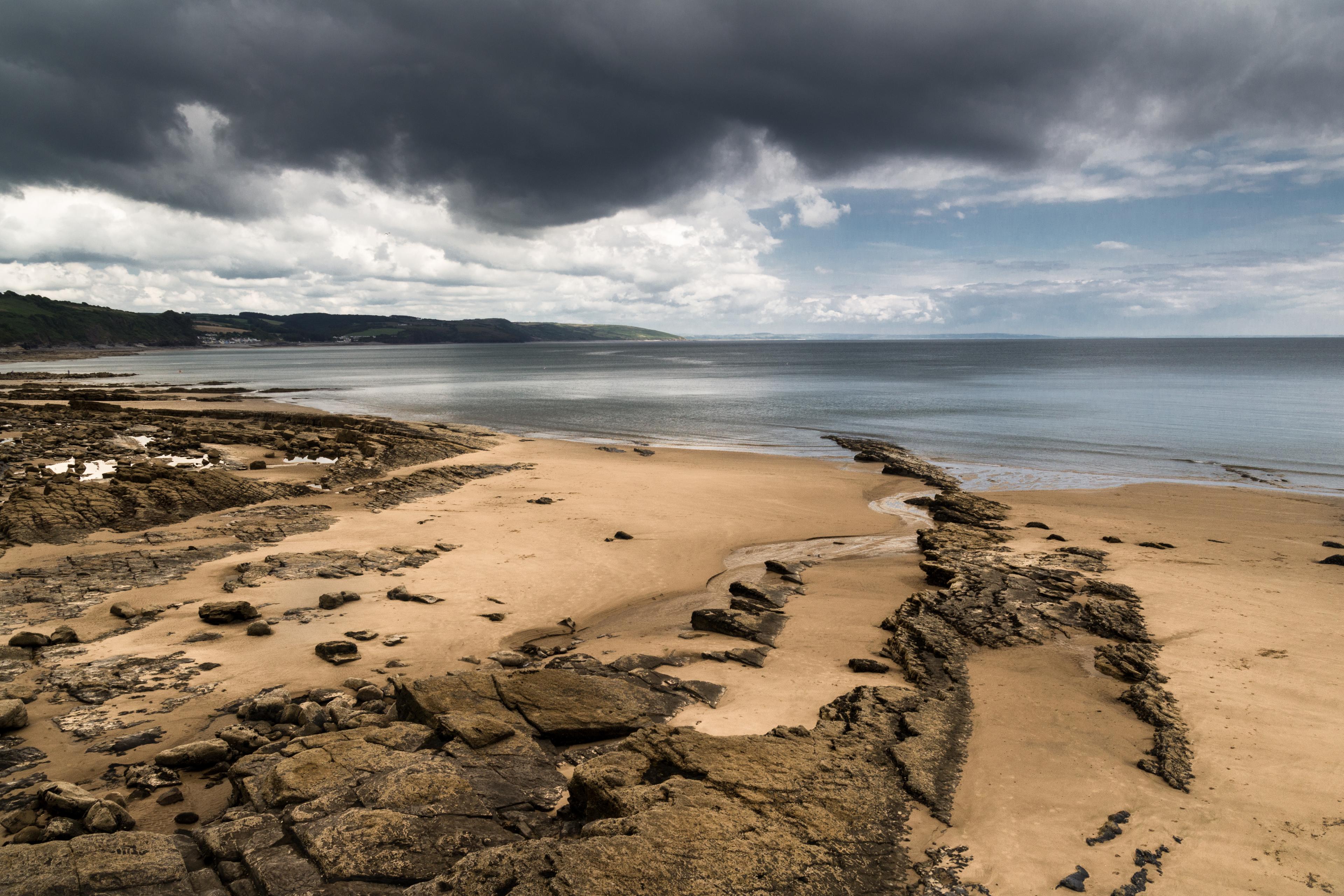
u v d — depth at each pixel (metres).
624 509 34.09
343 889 8.65
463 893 8.43
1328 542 27.33
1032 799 11.44
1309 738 13.05
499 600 22.08
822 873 9.25
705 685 15.87
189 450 48.09
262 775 11.55
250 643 18.20
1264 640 17.64
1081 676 16.28
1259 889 9.34
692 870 8.91
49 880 8.41
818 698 15.45
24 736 13.38
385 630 19.33
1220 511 33.78
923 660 17.17
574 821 10.60
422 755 11.99
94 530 28.45
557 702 14.05
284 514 32.03
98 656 17.05
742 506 35.34
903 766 12.03
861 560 27.41
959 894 9.21
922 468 44.72
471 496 36.59
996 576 22.75
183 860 9.22
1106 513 33.19
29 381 119.88
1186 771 12.16
